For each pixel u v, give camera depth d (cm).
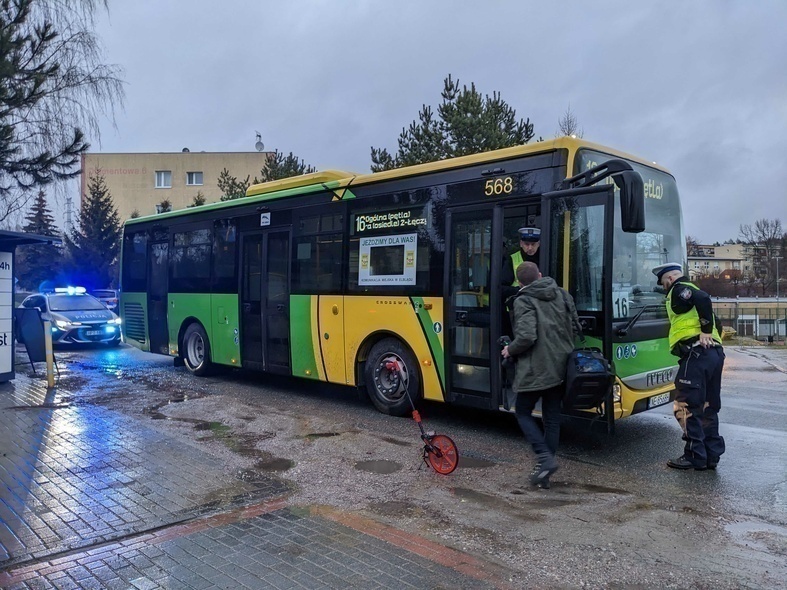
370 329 804
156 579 362
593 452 645
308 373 900
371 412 830
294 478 549
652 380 648
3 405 851
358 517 460
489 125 1686
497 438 697
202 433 704
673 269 593
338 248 850
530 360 518
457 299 708
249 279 1002
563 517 461
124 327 1339
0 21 1404
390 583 357
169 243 1193
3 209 1633
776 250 7769
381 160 1847
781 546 408
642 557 392
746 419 824
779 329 3847
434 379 734
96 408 834
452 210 712
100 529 433
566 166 618
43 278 4284
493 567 378
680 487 533
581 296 596
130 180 5112
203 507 476
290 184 948
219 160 5088
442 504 489
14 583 358
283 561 385
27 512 463
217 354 1073
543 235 616
